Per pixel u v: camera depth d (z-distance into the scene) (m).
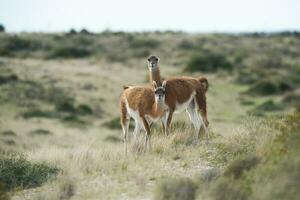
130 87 67.25
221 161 55.88
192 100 68.25
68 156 64.88
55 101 181.75
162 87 62.12
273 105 176.25
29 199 51.84
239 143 58.28
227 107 183.25
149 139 63.69
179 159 58.84
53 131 146.88
